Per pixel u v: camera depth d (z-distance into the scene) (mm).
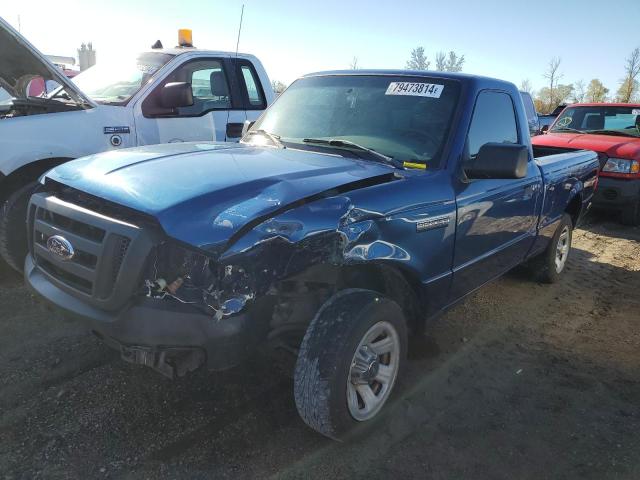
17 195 4316
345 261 2650
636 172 8320
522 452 2906
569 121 10258
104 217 2500
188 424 2934
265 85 6805
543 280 5688
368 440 2926
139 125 5465
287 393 3273
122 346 2445
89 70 6504
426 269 3189
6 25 4242
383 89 3840
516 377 3715
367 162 3287
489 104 3914
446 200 3264
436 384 3553
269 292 2469
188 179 2670
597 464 2840
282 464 2693
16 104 4871
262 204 2479
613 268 6496
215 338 2350
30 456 2607
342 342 2625
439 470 2729
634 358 4102
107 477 2516
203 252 2281
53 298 2682
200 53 6148
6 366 3375
